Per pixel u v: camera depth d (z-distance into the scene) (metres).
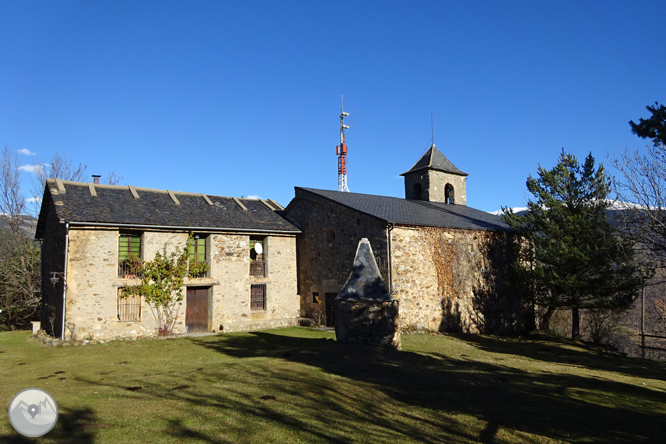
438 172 27.50
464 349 14.95
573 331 21.62
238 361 11.16
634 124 10.45
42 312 21.97
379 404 7.39
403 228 18.03
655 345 24.31
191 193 22.39
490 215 25.58
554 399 8.06
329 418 6.59
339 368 9.68
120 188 20.30
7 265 26.38
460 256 19.94
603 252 17.84
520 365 12.41
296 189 23.06
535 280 20.11
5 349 15.00
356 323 12.84
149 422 6.25
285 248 22.08
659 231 11.04
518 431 6.30
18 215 27.94
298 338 16.77
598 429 6.45
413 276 18.05
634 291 18.44
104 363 12.09
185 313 18.69
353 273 13.50
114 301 16.95
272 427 6.13
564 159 20.48
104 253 16.94
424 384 8.70
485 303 20.70
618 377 11.45
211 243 19.61
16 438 5.51
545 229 20.22
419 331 17.77
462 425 6.50
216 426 6.13
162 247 18.36
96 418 6.41
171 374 9.78
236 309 19.97
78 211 16.88
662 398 8.63
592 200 19.22
